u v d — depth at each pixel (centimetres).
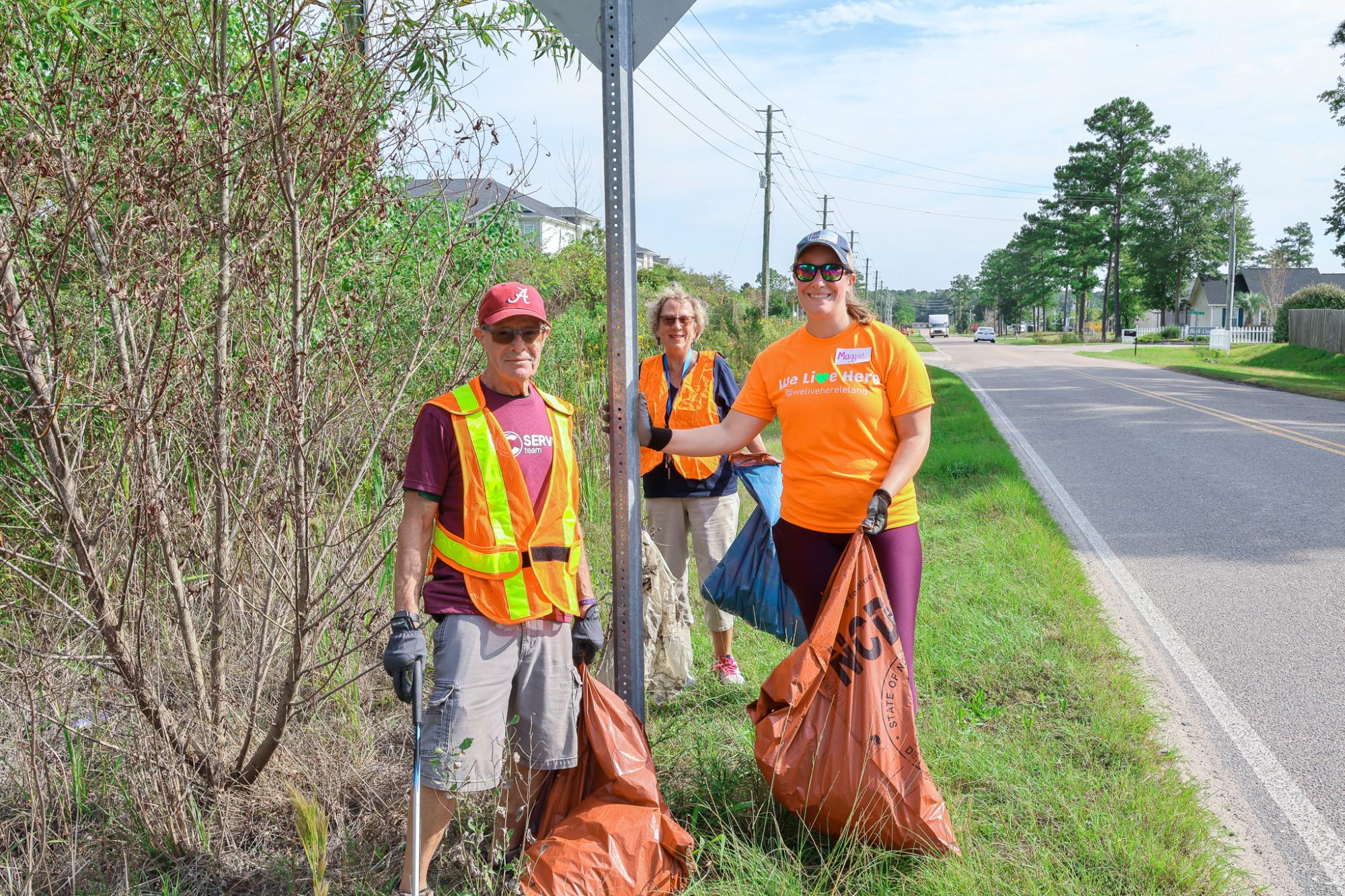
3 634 324
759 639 527
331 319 332
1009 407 1967
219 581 320
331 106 301
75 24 284
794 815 321
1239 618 585
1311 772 383
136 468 290
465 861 287
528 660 284
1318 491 984
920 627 520
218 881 298
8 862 290
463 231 353
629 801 290
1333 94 3459
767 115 4050
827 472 336
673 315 465
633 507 334
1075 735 392
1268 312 6956
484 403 280
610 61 318
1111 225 8388
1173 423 1619
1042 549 696
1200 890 287
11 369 286
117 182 283
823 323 337
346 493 356
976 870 290
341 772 337
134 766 312
